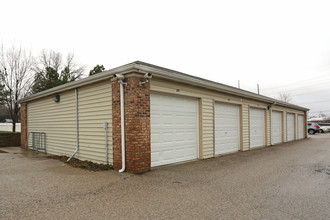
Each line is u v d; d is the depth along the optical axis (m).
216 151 9.66
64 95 9.10
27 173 6.15
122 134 6.24
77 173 6.10
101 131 7.19
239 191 4.68
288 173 6.35
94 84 7.50
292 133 18.61
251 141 12.47
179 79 7.26
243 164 7.65
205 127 8.81
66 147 8.98
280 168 7.02
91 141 7.62
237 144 11.25
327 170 6.77
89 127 7.71
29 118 12.12
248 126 12.01
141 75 6.25
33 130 11.66
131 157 6.08
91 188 4.79
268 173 6.34
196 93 8.40
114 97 6.62
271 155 9.86
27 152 10.73
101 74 6.81
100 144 7.23
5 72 18.02
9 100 17.97
